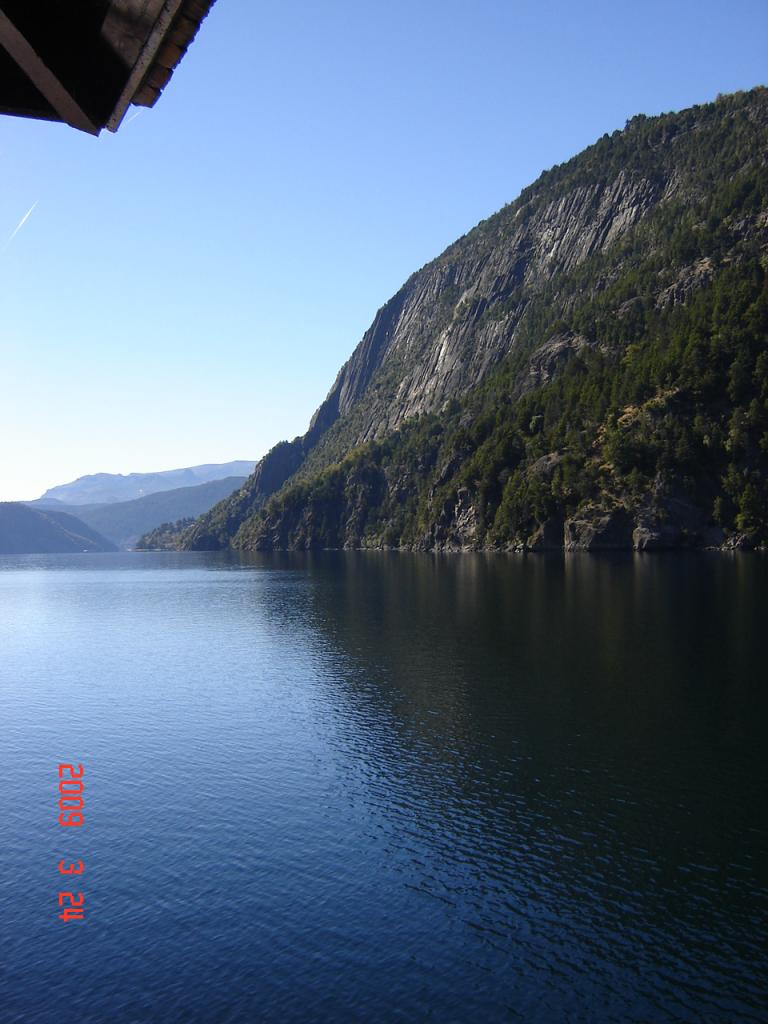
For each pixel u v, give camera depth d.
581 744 49.53
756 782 42.50
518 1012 24.91
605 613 102.31
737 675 64.94
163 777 46.59
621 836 36.88
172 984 26.56
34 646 105.31
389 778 45.25
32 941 29.23
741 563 172.00
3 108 7.56
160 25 6.76
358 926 29.91
